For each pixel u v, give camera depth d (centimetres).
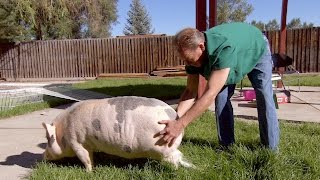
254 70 321
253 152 305
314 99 765
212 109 641
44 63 1841
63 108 738
